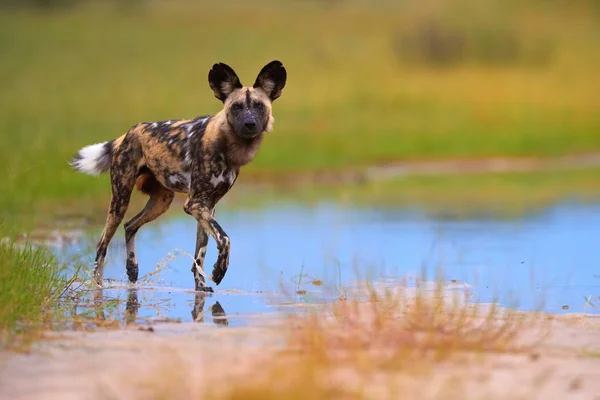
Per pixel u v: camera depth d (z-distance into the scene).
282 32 123.75
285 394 11.50
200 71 95.19
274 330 15.89
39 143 48.72
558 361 13.98
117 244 28.45
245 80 91.44
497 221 35.81
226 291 20.98
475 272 24.06
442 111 78.69
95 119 63.94
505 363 13.80
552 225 34.47
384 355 13.83
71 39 111.62
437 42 113.06
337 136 65.69
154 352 14.03
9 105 70.19
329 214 38.28
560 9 146.88
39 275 18.67
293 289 21.28
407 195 46.25
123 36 115.44
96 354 13.88
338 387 11.83
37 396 11.57
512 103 84.50
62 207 35.53
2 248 18.98
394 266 25.09
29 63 96.12
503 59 114.56
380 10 141.12
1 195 34.88
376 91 87.56
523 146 67.44
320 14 138.25
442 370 13.27
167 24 125.25
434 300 19.44
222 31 121.56
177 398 11.40
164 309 18.61
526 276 23.50
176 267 24.83
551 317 17.86
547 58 114.94
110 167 22.62
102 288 21.00
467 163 62.38
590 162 63.22
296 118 72.06
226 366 13.04
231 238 30.88
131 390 11.80
